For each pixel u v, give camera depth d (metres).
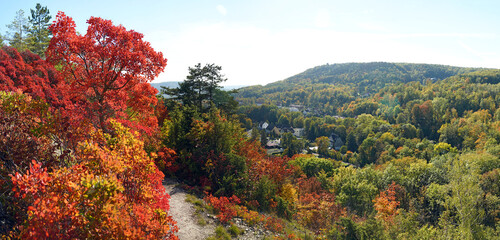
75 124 7.16
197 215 12.05
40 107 7.14
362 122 148.88
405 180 37.75
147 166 6.23
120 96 12.90
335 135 143.88
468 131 97.94
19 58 14.40
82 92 12.04
